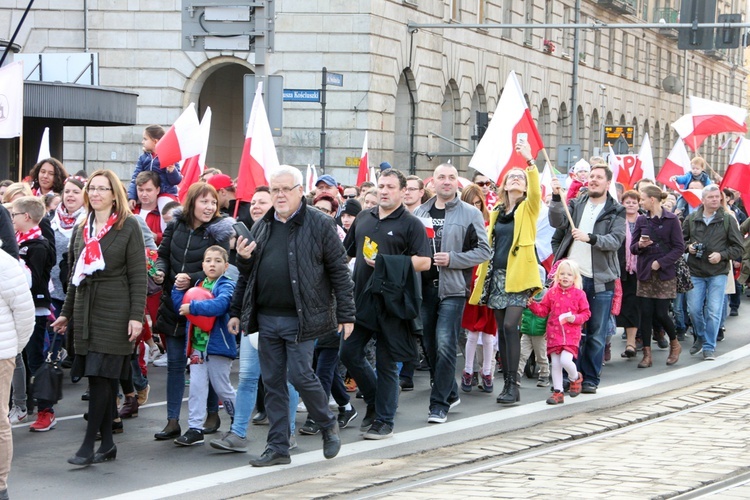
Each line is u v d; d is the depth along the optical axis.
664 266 16.38
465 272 12.39
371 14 37.03
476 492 8.94
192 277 10.92
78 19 37.72
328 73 30.31
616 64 69.62
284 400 10.15
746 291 28.70
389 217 11.38
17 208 12.38
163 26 37.56
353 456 10.47
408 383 14.39
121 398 12.86
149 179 13.69
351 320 10.06
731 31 28.50
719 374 15.75
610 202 14.04
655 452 10.51
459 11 45.75
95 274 9.89
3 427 8.54
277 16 37.12
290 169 9.88
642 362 16.47
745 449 10.65
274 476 9.67
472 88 47.28
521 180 13.32
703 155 90.19
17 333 8.65
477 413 12.69
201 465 10.10
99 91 28.77
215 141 41.78
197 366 10.88
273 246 9.93
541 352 14.48
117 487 9.29
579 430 11.51
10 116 15.96
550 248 16.17
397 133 41.81
